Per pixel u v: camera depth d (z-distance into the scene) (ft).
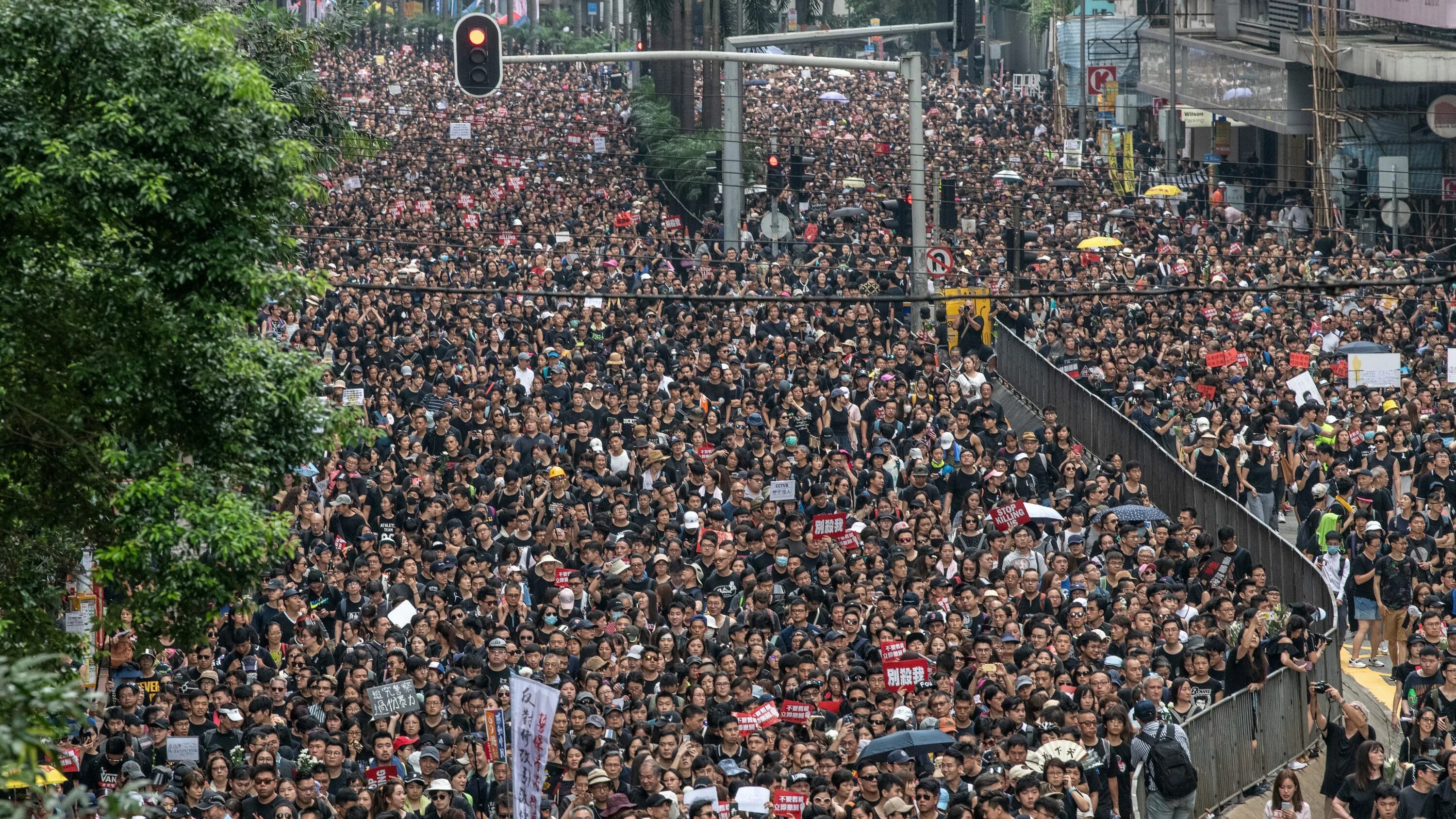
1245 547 215.92
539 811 125.80
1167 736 144.36
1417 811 138.92
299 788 132.46
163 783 138.62
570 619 170.81
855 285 334.44
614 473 221.05
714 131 495.00
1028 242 375.04
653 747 139.74
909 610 163.63
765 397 250.98
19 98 108.17
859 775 133.59
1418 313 294.25
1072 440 233.35
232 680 153.17
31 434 115.75
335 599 175.52
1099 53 635.66
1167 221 427.33
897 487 223.92
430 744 135.33
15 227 110.32
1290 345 278.46
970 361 263.49
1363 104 428.15
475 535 191.52
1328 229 404.77
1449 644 162.81
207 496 112.16
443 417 231.71
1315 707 172.86
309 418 119.24
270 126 114.93
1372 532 190.39
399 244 394.73
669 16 566.36
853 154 564.30
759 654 158.61
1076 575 180.86
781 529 197.06
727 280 338.34
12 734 69.10
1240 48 484.74
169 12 115.65
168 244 113.19
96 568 112.98
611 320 298.56
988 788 131.54
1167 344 288.30
